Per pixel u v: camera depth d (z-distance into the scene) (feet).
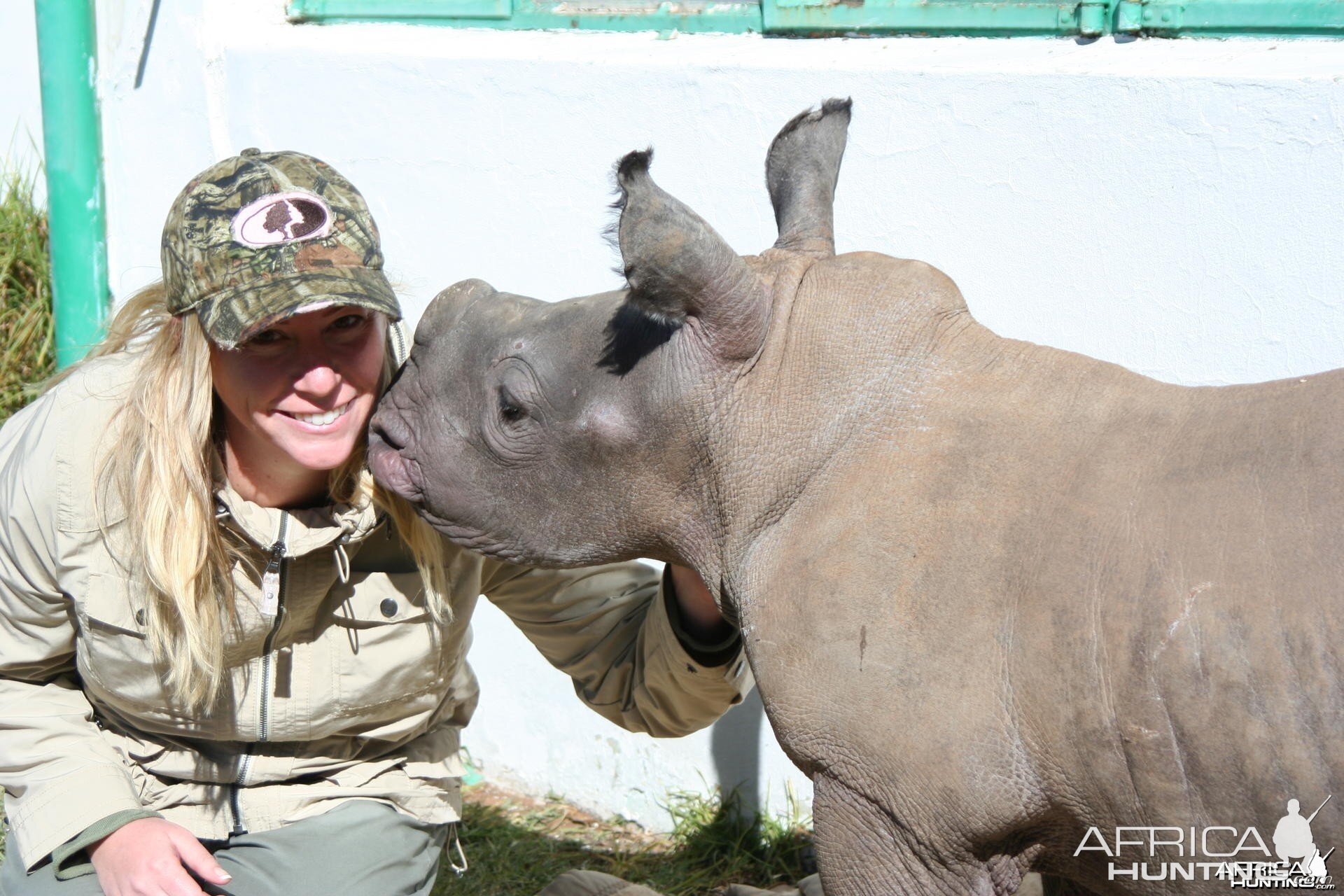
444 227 14.01
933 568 7.16
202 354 8.23
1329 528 6.36
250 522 8.57
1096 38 11.23
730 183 12.10
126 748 9.20
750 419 7.87
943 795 7.07
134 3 15.80
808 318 7.91
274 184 8.35
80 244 16.47
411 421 8.79
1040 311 10.91
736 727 12.82
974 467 7.30
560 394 8.29
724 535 8.10
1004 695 6.95
